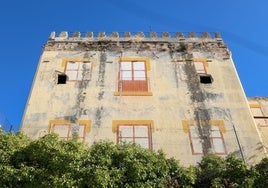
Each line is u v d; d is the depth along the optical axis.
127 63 32.47
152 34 34.88
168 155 26.98
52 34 34.56
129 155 22.89
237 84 31.47
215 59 33.16
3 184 21.31
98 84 30.97
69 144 22.67
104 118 28.83
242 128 28.72
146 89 30.72
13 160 22.20
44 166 21.88
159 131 28.23
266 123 33.66
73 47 33.62
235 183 22.80
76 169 21.67
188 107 29.75
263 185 22.58
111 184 21.66
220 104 30.06
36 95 30.23
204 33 35.22
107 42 34.00
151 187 22.08
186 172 23.48
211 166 24.25
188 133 28.27
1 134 23.42
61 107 29.50
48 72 31.78
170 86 31.00
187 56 33.22
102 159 22.39
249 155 27.31
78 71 31.88
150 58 32.94
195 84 31.25
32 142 22.58
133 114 29.09
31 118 28.81
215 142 27.89
